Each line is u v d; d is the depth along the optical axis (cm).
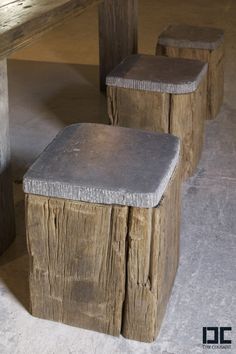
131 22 375
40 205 181
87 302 191
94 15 589
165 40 346
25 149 320
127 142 201
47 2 217
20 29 185
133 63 296
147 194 170
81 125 213
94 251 181
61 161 187
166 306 205
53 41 505
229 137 338
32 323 199
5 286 217
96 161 188
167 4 643
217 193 281
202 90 293
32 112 366
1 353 187
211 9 625
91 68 443
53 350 189
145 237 175
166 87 271
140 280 182
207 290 216
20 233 248
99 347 190
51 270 190
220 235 248
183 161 287
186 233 249
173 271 211
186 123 280
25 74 427
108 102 284
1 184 227
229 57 475
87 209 176
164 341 193
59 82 414
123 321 191
